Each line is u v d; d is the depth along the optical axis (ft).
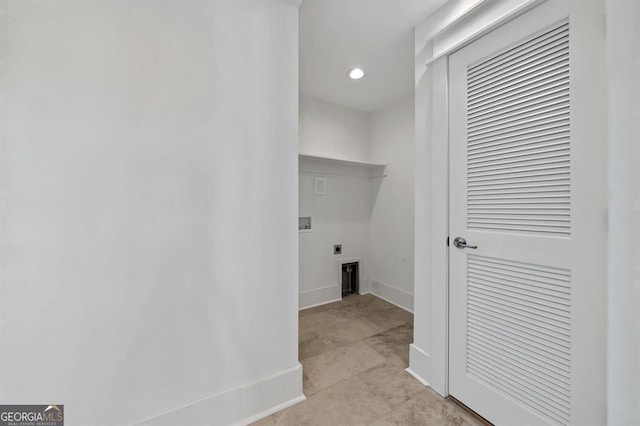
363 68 6.84
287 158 4.31
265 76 4.10
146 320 3.32
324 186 9.16
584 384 2.94
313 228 8.99
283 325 4.30
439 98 4.54
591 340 2.88
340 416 4.08
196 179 3.60
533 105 3.36
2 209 2.68
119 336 3.18
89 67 2.99
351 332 6.94
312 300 8.93
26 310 2.78
